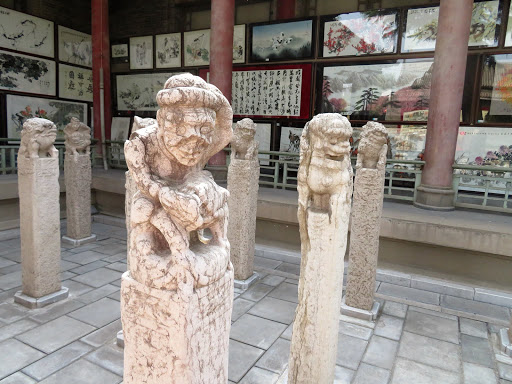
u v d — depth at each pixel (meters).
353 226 4.15
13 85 8.82
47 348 3.42
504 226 4.93
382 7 7.68
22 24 8.87
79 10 10.16
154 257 1.73
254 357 3.44
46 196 4.11
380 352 3.60
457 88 5.77
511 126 6.93
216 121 1.85
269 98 8.80
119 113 10.88
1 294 4.43
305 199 2.53
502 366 3.44
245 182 4.76
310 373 2.66
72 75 10.12
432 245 5.11
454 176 6.07
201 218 1.69
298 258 5.82
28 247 4.12
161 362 1.76
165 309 1.70
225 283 1.90
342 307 4.30
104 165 9.52
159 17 9.94
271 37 8.60
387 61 7.64
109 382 3.01
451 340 3.86
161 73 10.12
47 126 3.99
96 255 5.93
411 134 7.66
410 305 4.63
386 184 8.07
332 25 8.02
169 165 1.75
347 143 2.39
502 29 6.81
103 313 4.09
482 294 4.72
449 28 5.67
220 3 7.10
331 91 8.20
